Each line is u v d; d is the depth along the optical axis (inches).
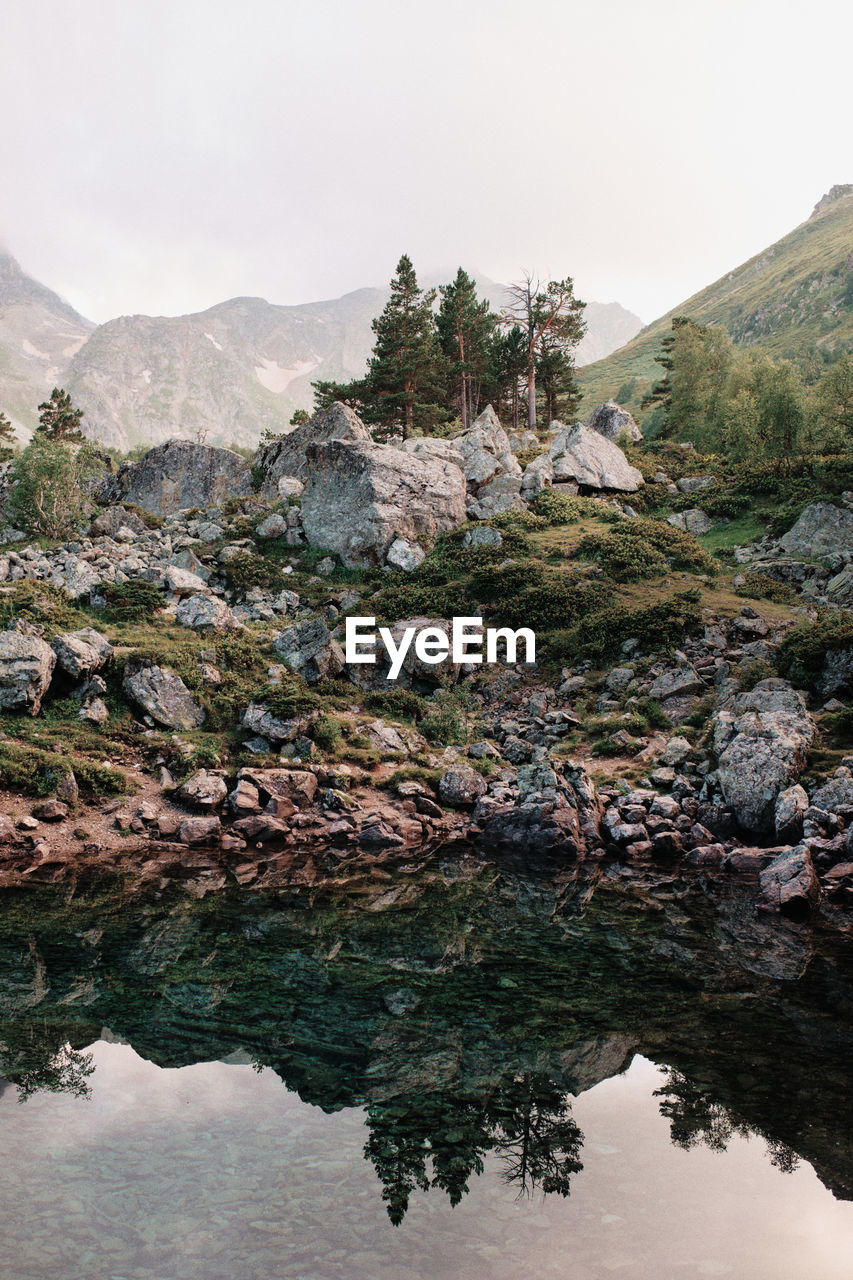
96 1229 198.2
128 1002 374.3
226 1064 309.6
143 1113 266.7
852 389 2081.7
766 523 1781.5
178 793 831.1
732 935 524.4
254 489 2273.6
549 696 1201.4
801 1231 206.4
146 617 1263.5
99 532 1908.2
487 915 567.2
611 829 826.2
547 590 1433.3
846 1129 268.2
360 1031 348.8
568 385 3506.4
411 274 2822.3
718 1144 256.2
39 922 511.8
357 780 923.4
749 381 2751.0
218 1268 182.7
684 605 1314.0
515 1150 248.7
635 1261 189.9
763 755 833.5
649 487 2123.5
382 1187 224.5
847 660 998.4
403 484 1796.3
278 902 586.6
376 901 599.8
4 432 3245.6
